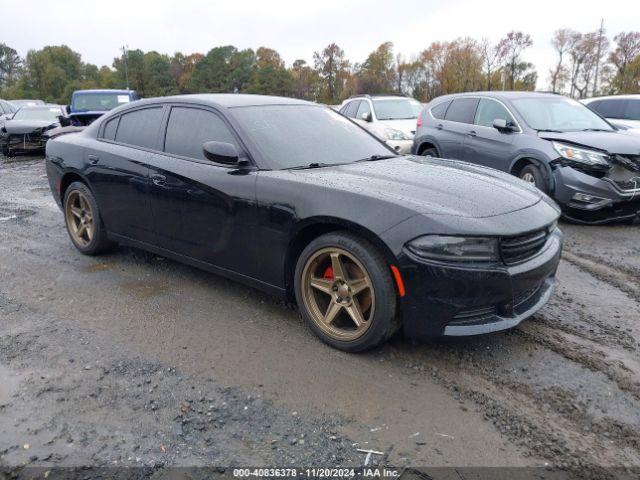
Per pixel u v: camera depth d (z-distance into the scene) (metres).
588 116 7.71
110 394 2.87
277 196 3.43
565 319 3.79
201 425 2.61
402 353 3.28
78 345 3.42
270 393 2.87
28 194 8.88
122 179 4.51
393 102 12.34
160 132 4.37
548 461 2.36
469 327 2.96
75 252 5.41
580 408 2.74
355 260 3.10
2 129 14.76
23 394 2.88
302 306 3.46
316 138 4.14
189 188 3.94
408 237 2.90
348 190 3.19
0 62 119.50
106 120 4.96
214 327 3.66
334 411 2.71
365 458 2.38
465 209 3.05
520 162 7.22
